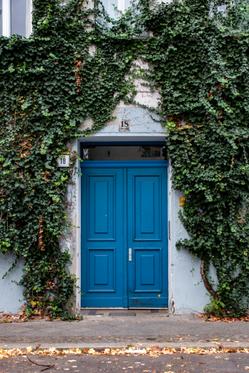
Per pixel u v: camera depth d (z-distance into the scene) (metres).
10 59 8.54
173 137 8.53
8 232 8.45
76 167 8.63
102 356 6.49
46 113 8.46
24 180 8.46
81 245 9.03
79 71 8.55
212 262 8.58
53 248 8.47
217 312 8.45
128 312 8.84
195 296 8.58
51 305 8.41
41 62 8.56
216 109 8.49
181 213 8.62
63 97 8.55
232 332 7.48
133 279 9.00
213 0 8.64
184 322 8.09
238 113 8.52
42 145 8.48
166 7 8.60
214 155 8.45
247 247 8.52
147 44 8.64
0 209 8.45
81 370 5.94
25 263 8.48
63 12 8.59
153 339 7.14
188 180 8.51
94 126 8.59
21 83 8.53
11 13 8.95
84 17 8.64
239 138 8.46
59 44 8.55
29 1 8.91
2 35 8.84
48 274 8.47
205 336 7.27
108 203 9.10
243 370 5.93
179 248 8.62
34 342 7.00
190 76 8.56
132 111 8.66
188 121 8.59
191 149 8.52
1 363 6.21
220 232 8.43
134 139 8.97
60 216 8.48
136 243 9.05
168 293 8.91
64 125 8.55
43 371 5.91
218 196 8.45
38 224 8.44
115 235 9.08
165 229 9.04
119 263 9.04
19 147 8.53
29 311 8.41
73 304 8.49
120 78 8.62
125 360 6.32
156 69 8.62
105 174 9.12
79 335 7.34
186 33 8.52
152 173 9.10
